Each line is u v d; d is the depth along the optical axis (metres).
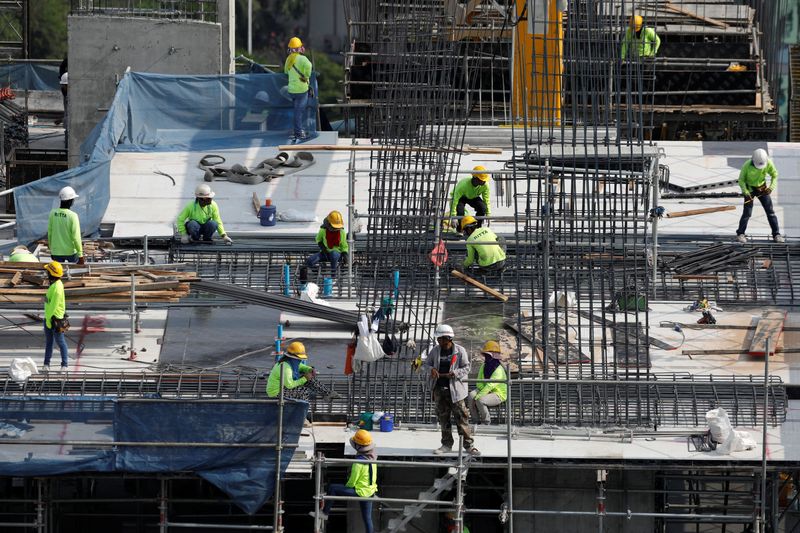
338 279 129.00
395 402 107.56
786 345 119.06
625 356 109.81
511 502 100.00
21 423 99.12
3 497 113.81
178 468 98.62
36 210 136.88
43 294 115.06
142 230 142.00
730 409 108.44
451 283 129.38
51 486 103.00
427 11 141.50
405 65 136.50
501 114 169.50
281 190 150.50
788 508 111.50
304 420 98.88
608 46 124.25
